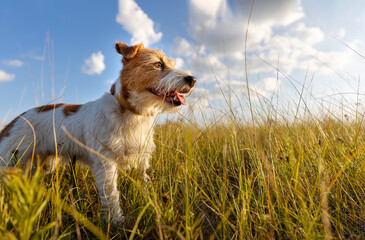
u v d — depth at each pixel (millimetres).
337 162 401
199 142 638
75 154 512
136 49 478
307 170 420
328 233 257
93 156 449
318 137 487
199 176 461
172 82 452
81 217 318
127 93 459
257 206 330
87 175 552
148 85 467
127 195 425
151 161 543
